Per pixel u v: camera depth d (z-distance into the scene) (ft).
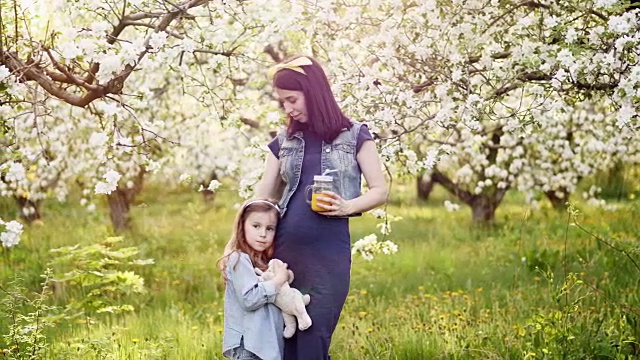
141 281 23.40
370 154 12.25
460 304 22.89
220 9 17.15
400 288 27.22
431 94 18.62
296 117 12.25
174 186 55.26
